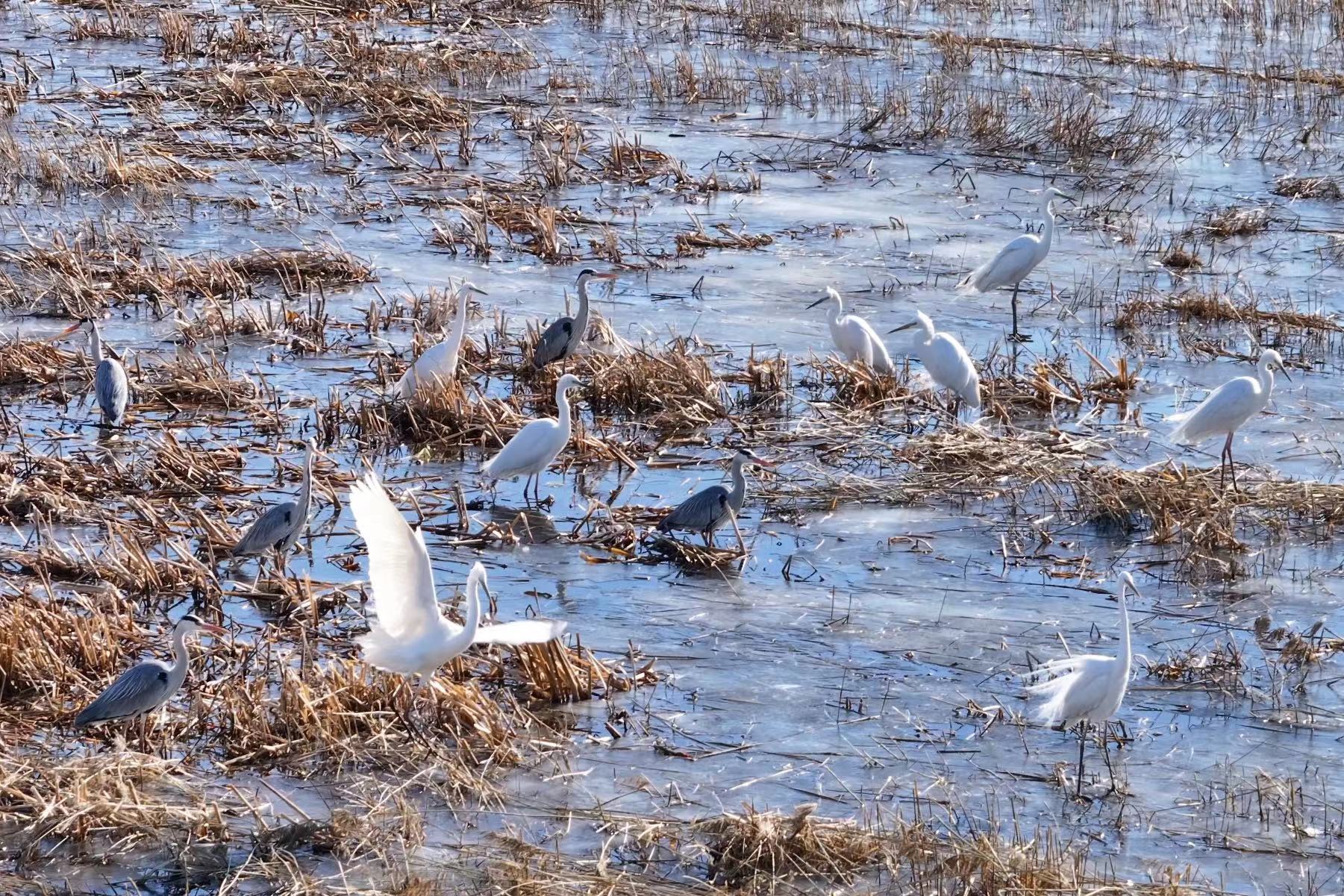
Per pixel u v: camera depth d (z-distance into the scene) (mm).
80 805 10383
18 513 15484
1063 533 16016
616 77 37250
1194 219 28141
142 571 13977
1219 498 16438
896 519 16250
